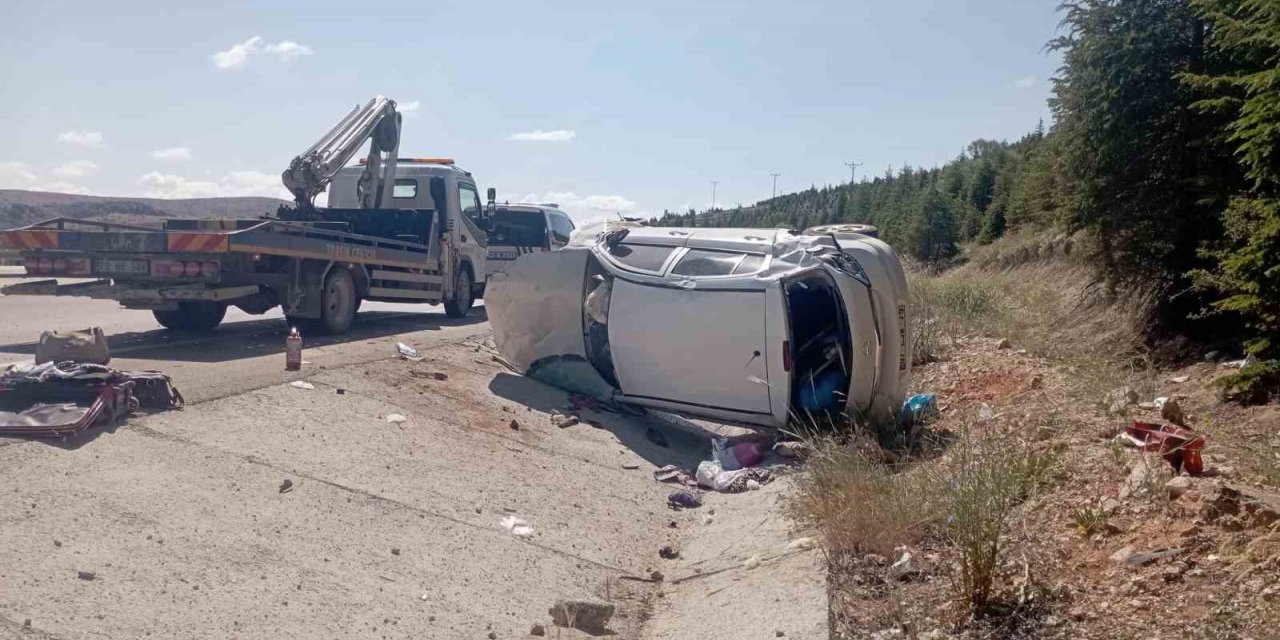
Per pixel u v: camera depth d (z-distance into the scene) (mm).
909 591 5410
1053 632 4738
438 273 16250
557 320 10633
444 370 10516
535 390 10398
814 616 5113
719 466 8570
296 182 14453
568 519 6988
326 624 4762
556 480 7797
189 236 10938
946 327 14578
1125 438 7160
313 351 10859
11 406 6719
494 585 5637
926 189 46625
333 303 13062
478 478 7371
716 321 9055
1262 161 8195
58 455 5961
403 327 14984
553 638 5121
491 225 19188
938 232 42781
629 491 7996
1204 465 6598
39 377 6836
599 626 5320
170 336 12398
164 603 4613
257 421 7379
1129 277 12602
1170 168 11578
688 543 6953
